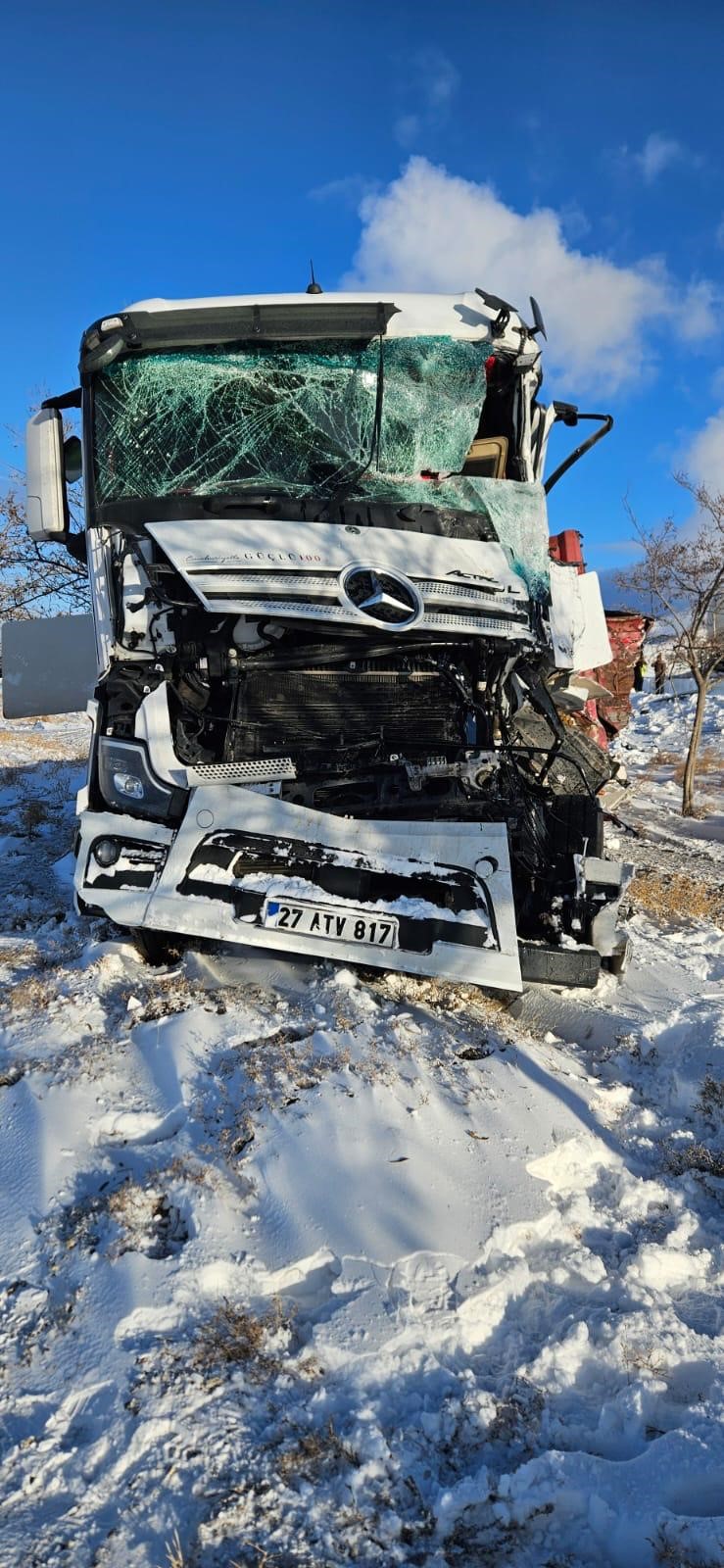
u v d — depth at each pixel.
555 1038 4.84
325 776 4.75
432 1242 2.99
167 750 4.57
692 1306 3.01
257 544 4.71
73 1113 3.51
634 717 21.19
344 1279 2.81
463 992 4.97
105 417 5.15
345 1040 4.12
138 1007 4.36
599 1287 3.01
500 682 5.03
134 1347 2.53
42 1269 2.78
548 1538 2.21
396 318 5.33
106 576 4.94
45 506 5.37
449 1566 2.09
